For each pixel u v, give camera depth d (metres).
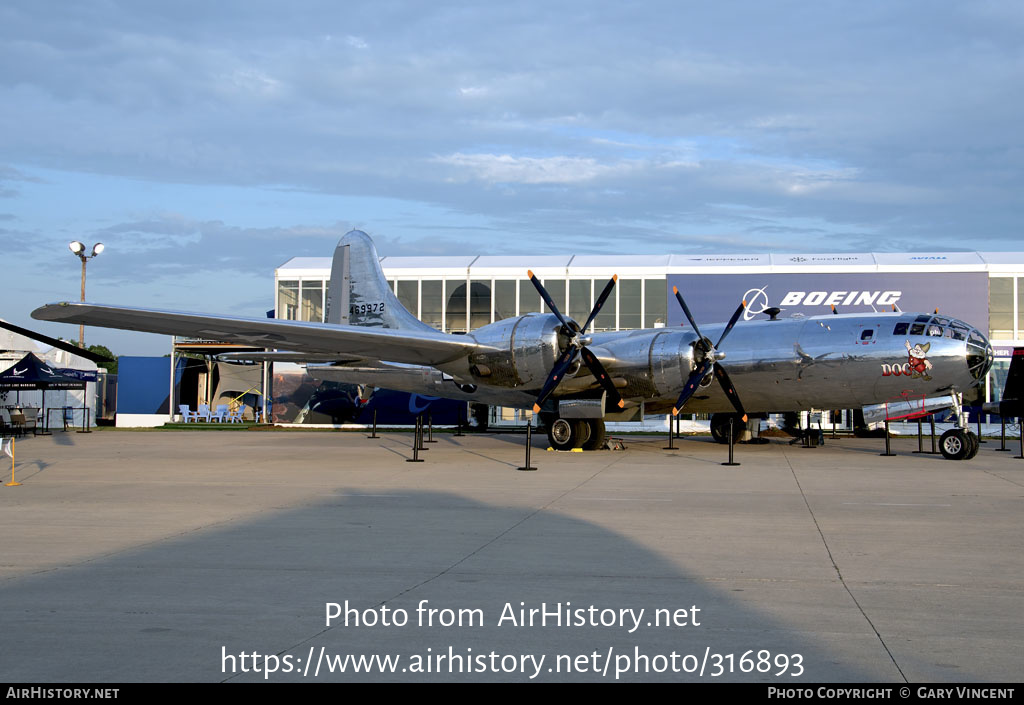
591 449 24.00
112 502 13.26
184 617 6.59
